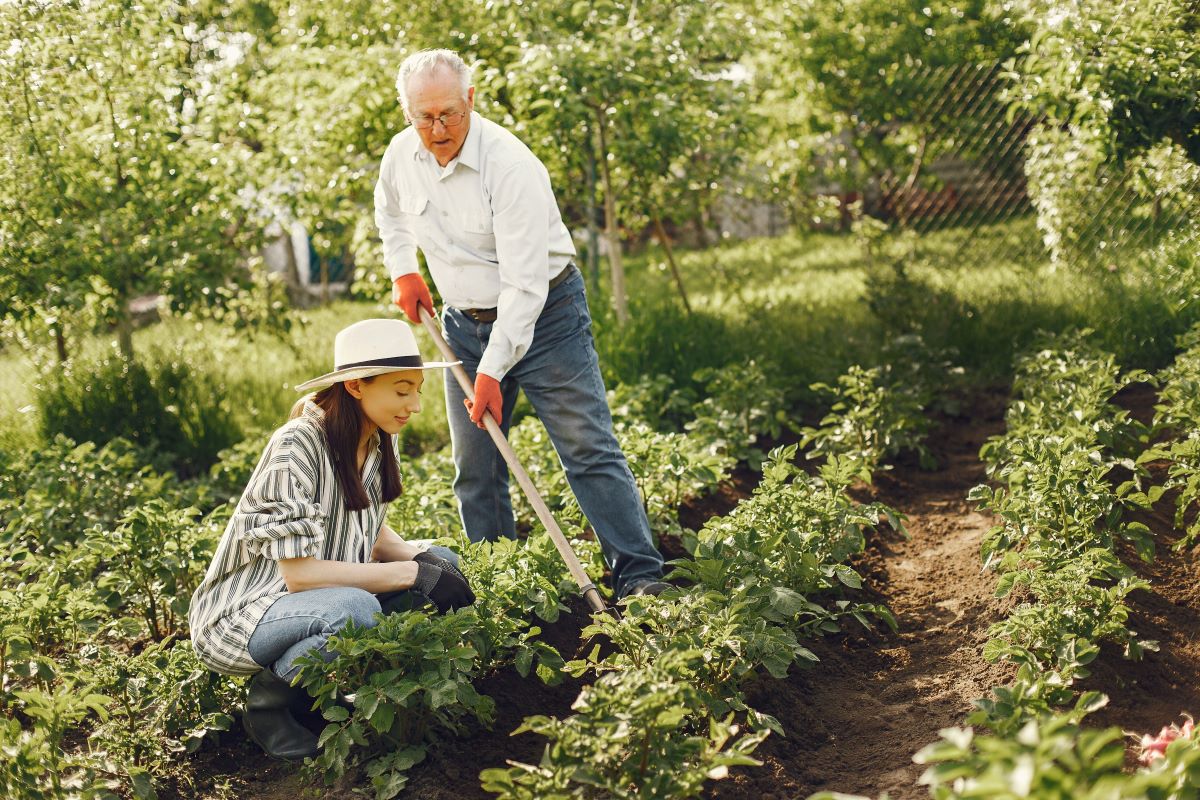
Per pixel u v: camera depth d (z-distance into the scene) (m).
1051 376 5.95
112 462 5.94
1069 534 4.03
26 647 3.62
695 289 11.48
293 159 8.26
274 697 3.32
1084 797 1.83
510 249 3.81
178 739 3.45
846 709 3.57
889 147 14.31
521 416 7.44
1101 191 7.79
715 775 2.54
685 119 8.05
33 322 7.55
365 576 3.36
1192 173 6.82
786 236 17.03
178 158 7.66
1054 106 6.56
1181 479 4.45
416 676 3.15
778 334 8.20
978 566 4.49
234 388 8.21
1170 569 4.14
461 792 3.10
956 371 6.91
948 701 3.47
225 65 8.48
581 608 4.23
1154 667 3.49
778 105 13.37
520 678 3.73
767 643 3.37
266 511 3.26
